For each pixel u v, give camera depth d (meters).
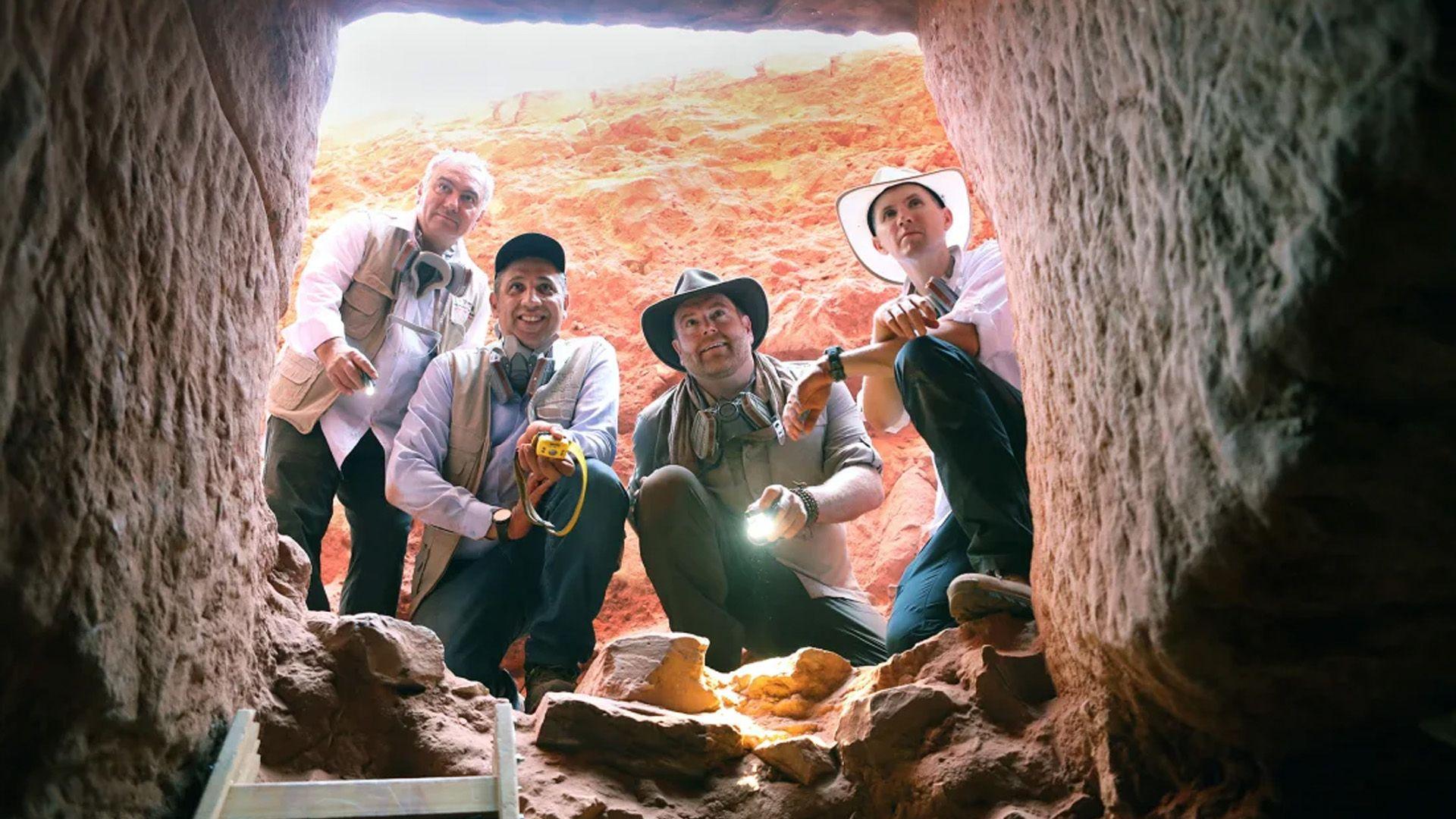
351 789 2.21
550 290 4.00
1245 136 1.75
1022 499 3.11
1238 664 2.07
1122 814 2.39
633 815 2.59
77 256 1.71
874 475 3.77
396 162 8.67
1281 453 1.72
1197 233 1.89
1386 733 2.26
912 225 3.90
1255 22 1.69
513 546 3.58
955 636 2.96
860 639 3.58
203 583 2.20
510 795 2.25
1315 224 1.59
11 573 1.57
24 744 1.69
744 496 3.79
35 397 1.61
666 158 8.32
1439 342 1.59
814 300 6.62
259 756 2.39
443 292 4.20
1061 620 2.62
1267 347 1.70
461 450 3.74
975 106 3.10
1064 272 2.49
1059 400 2.58
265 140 2.60
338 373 3.70
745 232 7.56
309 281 3.91
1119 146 2.18
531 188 8.02
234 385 2.38
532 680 3.33
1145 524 2.13
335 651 2.69
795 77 9.09
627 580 5.64
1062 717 2.64
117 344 1.83
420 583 3.56
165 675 2.01
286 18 2.76
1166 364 2.04
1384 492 1.73
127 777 1.94
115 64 1.83
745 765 2.79
